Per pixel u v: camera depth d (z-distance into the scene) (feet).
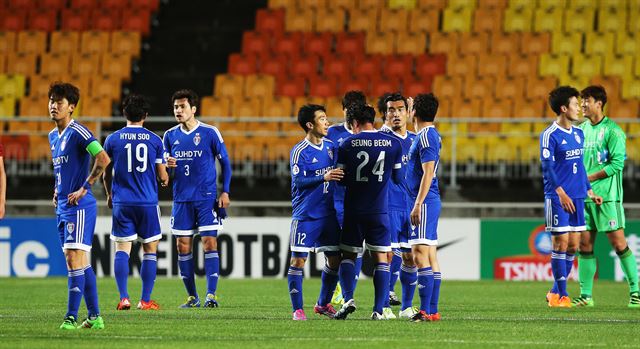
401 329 102.73
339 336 96.27
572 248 140.15
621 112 252.21
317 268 201.26
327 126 114.83
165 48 288.30
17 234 202.90
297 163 113.39
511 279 198.18
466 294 163.02
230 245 199.93
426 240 108.88
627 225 193.26
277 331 100.68
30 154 240.94
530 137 238.89
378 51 277.85
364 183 109.81
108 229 200.54
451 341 92.48
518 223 198.29
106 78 266.77
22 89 268.21
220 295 159.02
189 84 275.80
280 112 254.88
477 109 250.37
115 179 130.31
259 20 288.71
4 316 118.83
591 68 264.11
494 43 272.92
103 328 102.63
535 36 271.69
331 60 273.75
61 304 139.13
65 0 296.30
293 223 114.01
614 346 90.02
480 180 225.97
